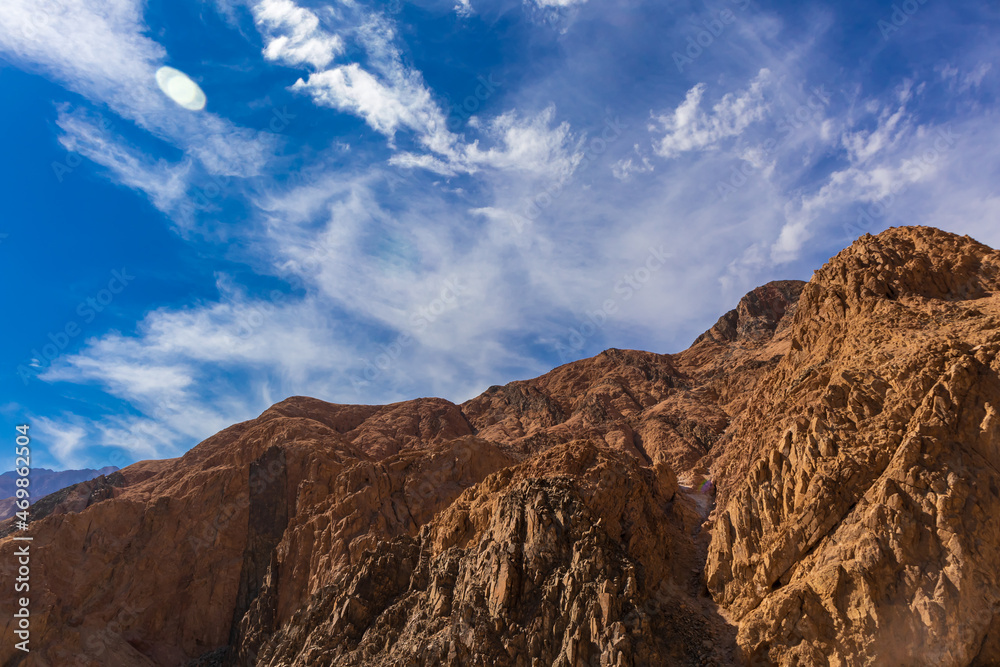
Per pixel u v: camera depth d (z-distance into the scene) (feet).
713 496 199.72
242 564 264.93
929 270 158.10
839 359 154.10
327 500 262.26
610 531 151.94
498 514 164.35
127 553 265.75
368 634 162.09
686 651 125.49
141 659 233.35
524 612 139.95
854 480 123.24
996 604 101.40
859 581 109.50
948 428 116.88
